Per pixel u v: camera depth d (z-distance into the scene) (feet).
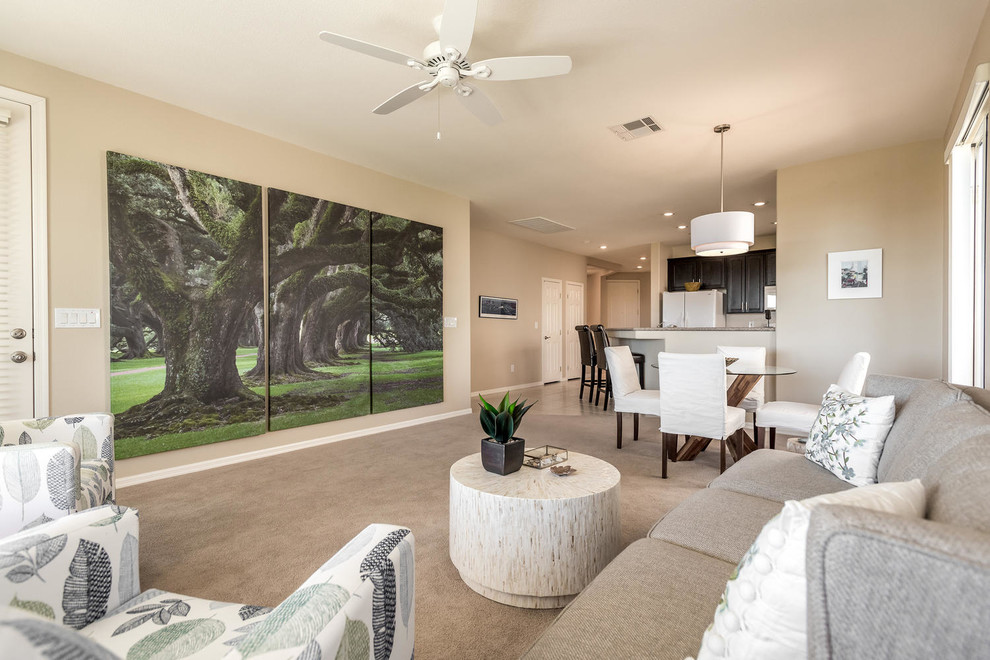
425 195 16.33
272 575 6.07
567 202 18.37
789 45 8.18
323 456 11.75
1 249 8.38
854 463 5.62
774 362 14.93
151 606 3.32
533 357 27.40
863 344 13.09
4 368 8.38
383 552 2.66
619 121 11.16
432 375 16.29
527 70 7.19
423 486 9.45
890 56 8.50
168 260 10.18
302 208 12.61
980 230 9.39
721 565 3.79
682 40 8.05
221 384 10.96
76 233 9.07
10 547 2.69
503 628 5.02
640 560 3.90
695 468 10.61
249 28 7.79
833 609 1.65
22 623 1.16
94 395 9.23
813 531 1.74
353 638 2.18
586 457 6.94
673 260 26.66
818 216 13.78
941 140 12.06
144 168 9.85
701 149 12.89
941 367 12.09
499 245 24.73
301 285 12.60
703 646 2.23
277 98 10.13
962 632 1.40
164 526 7.57
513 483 5.79
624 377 12.41
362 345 14.08
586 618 3.15
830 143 12.51
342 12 7.41
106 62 8.74
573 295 30.94
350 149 12.95
